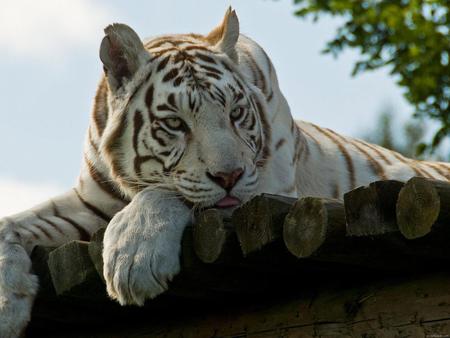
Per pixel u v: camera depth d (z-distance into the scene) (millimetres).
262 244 6430
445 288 6000
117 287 7031
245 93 8836
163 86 8625
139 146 8680
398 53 16016
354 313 6516
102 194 9438
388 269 6348
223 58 9055
